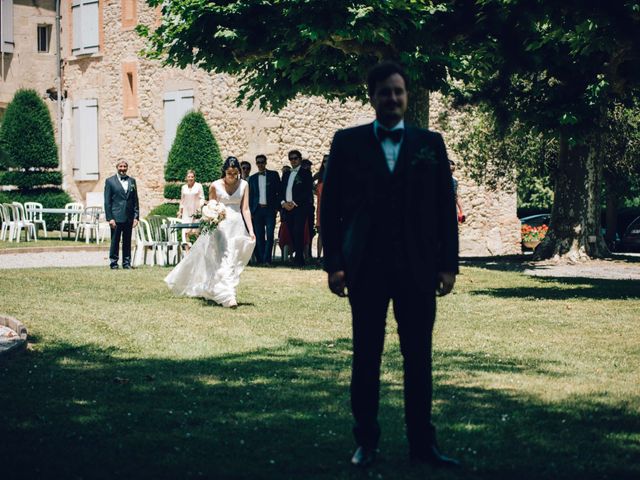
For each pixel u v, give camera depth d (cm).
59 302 1065
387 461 430
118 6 2781
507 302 1085
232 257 1029
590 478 404
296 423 506
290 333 852
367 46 1426
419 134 430
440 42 1400
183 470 414
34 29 2998
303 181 1700
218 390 596
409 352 427
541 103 1503
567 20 1202
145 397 574
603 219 3192
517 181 2072
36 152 2662
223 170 1031
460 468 418
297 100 2375
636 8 1101
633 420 514
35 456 436
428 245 424
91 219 2506
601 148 1769
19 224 2280
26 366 678
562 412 532
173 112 2623
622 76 1440
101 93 2842
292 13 1345
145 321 918
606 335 841
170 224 1669
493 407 547
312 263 1717
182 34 1495
